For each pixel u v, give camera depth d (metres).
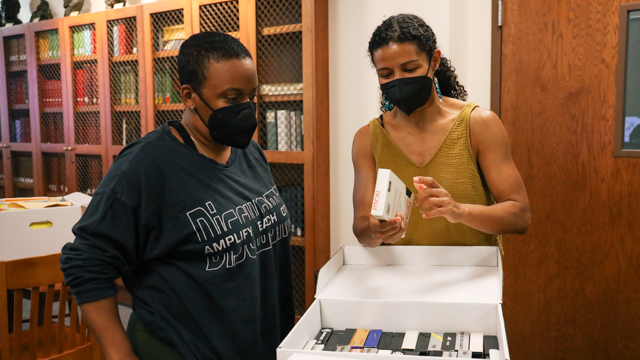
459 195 1.32
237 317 1.09
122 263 1.03
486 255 1.25
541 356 2.57
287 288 1.30
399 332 1.00
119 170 1.03
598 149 2.38
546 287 2.53
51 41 4.05
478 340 0.92
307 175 2.94
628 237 2.35
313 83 2.86
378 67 1.28
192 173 1.07
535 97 2.48
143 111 3.51
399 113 1.38
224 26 3.11
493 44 2.55
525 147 2.52
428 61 1.26
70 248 1.01
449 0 2.56
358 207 1.36
